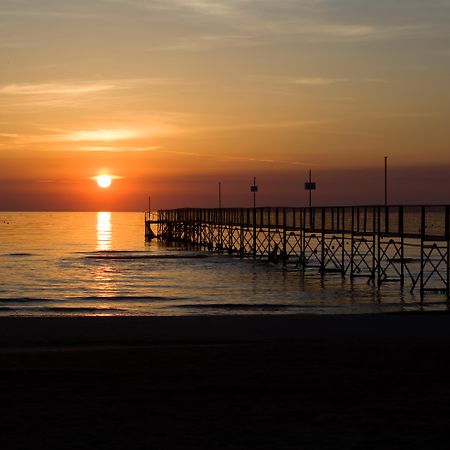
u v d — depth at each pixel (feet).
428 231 111.14
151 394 43.91
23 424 37.47
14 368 51.37
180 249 277.85
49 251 265.54
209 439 35.32
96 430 36.58
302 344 62.39
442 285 135.03
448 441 35.17
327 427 37.35
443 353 57.72
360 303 106.01
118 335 69.46
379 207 126.11
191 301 112.27
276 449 33.99
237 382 47.19
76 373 49.70
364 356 56.34
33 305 107.96
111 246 306.35
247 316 83.15
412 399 42.93
